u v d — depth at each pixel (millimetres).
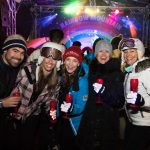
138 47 3545
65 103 3344
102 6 11312
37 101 3451
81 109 3527
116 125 3555
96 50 3748
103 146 3510
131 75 3398
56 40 5441
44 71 3369
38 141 3904
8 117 3352
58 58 3369
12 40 3180
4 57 3266
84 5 11367
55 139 3918
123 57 3924
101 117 3504
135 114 3373
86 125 3545
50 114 3373
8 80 3260
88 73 3666
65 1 11203
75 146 3680
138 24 11695
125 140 3580
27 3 10570
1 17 8680
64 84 3533
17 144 3486
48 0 11031
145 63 3303
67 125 3670
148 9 11055
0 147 3389
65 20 11820
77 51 3492
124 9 11320
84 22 11906
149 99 3293
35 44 7309
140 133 3352
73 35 11977
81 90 3490
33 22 11086
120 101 3533
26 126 3549
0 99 3201
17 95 3129
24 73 3318
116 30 11883
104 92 3479
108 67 3635
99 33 12000
